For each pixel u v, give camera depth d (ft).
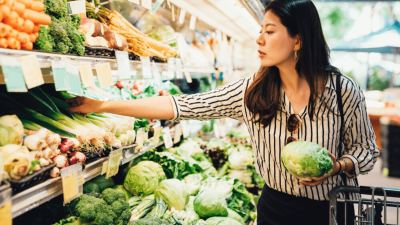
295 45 5.84
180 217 7.88
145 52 8.56
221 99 6.52
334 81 5.95
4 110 5.52
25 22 4.52
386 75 39.65
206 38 17.61
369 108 31.01
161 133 10.11
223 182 9.82
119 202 6.25
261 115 6.19
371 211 5.31
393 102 32.63
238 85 6.57
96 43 6.59
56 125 5.75
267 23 5.74
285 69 5.97
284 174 6.30
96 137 5.94
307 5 5.69
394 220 14.87
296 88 6.04
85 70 5.51
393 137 24.75
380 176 25.23
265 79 6.16
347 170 5.97
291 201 6.36
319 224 6.24
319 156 5.55
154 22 11.98
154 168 8.46
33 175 4.36
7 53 4.09
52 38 5.10
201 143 12.94
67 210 5.97
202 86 17.24
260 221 6.87
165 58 9.84
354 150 6.15
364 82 40.19
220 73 17.03
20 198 4.20
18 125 4.61
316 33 5.77
